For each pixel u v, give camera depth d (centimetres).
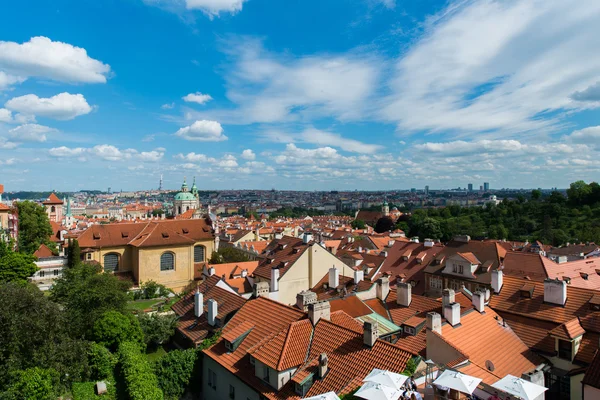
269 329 4194
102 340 5438
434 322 3641
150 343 5788
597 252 10331
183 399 4416
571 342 3753
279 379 3438
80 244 10275
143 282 10306
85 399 4262
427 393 2883
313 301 4509
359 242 13062
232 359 4038
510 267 6688
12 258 8738
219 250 12525
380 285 5388
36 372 3797
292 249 7400
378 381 2600
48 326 4200
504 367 3631
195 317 5459
